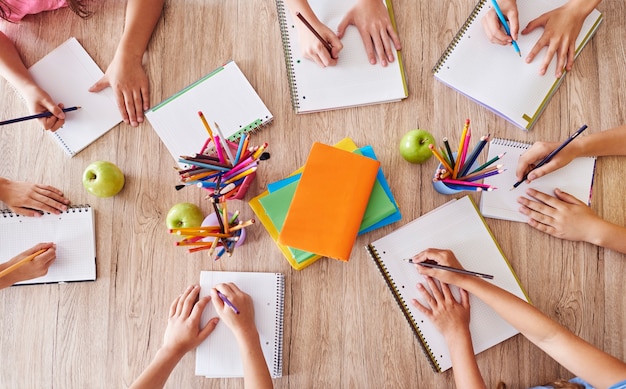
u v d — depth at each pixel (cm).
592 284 108
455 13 114
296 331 107
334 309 107
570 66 110
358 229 100
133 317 108
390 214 104
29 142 113
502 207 108
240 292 104
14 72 111
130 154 112
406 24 114
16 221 109
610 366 93
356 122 111
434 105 111
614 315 107
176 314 105
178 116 110
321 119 111
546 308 108
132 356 108
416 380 106
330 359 106
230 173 94
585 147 106
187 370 106
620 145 108
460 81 110
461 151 90
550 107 111
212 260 108
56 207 109
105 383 108
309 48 109
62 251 109
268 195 102
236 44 114
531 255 108
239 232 98
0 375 108
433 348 105
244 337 101
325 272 108
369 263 108
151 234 110
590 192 109
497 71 110
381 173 106
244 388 103
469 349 102
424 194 109
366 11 110
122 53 111
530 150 106
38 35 116
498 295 101
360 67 111
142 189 111
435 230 107
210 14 115
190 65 114
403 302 106
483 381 99
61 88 113
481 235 107
